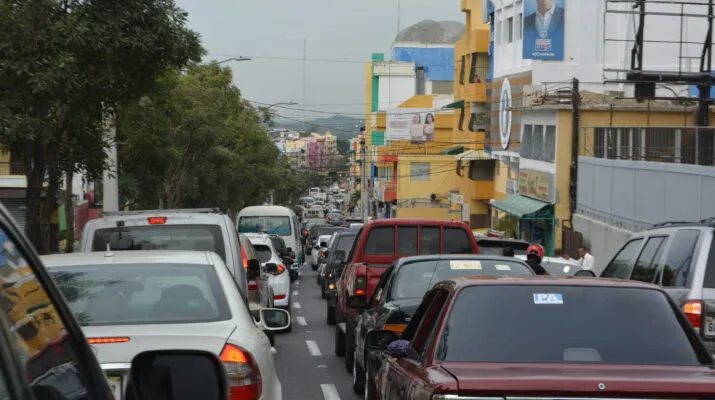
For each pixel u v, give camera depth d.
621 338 7.16
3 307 3.21
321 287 38.22
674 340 7.16
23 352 3.30
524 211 45.75
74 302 7.91
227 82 69.06
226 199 75.94
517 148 54.19
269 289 23.28
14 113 24.38
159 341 7.15
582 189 42.97
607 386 6.17
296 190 169.25
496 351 7.08
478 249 20.33
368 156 132.12
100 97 26.47
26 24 23.75
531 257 19.72
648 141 38.00
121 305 7.93
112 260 8.58
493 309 7.38
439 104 101.25
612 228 37.34
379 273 18.25
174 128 53.88
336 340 20.28
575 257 41.91
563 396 6.17
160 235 14.35
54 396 3.42
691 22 47.28
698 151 33.56
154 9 25.77
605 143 41.75
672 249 12.91
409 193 88.62
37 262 3.68
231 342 7.36
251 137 76.62
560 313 7.33
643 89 34.25
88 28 24.50
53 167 28.05
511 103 55.47
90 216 70.94
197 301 8.05
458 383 6.22
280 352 20.98
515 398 6.18
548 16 49.88
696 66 47.03
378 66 126.25
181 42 26.30
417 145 97.56
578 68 50.34
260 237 28.36
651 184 33.62
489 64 66.00
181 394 5.60
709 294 11.72
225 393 5.67
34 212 26.72
